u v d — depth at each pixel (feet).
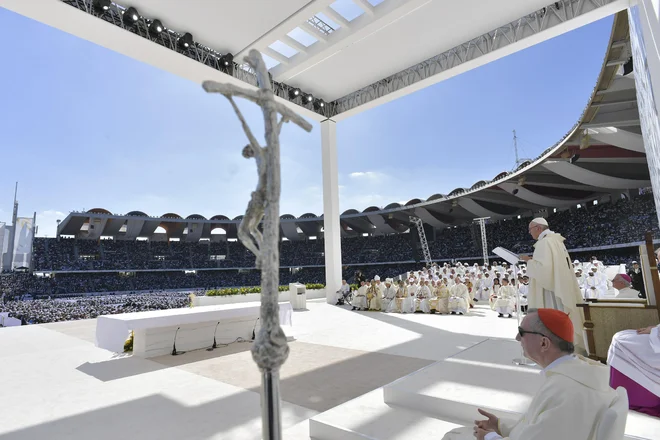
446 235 155.63
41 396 17.40
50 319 73.05
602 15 38.70
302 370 20.98
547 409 6.15
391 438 10.77
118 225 165.07
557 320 6.72
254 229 5.49
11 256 162.61
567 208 122.83
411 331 32.58
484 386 13.07
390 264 162.71
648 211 98.17
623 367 11.39
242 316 30.71
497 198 119.14
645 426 9.95
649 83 20.93
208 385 18.76
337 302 58.70
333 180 62.69
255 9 40.45
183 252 176.76
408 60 51.70
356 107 60.64
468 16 42.88
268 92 5.28
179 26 42.98
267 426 4.85
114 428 13.82
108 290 156.97
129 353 26.32
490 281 53.83
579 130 60.34
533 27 42.80
